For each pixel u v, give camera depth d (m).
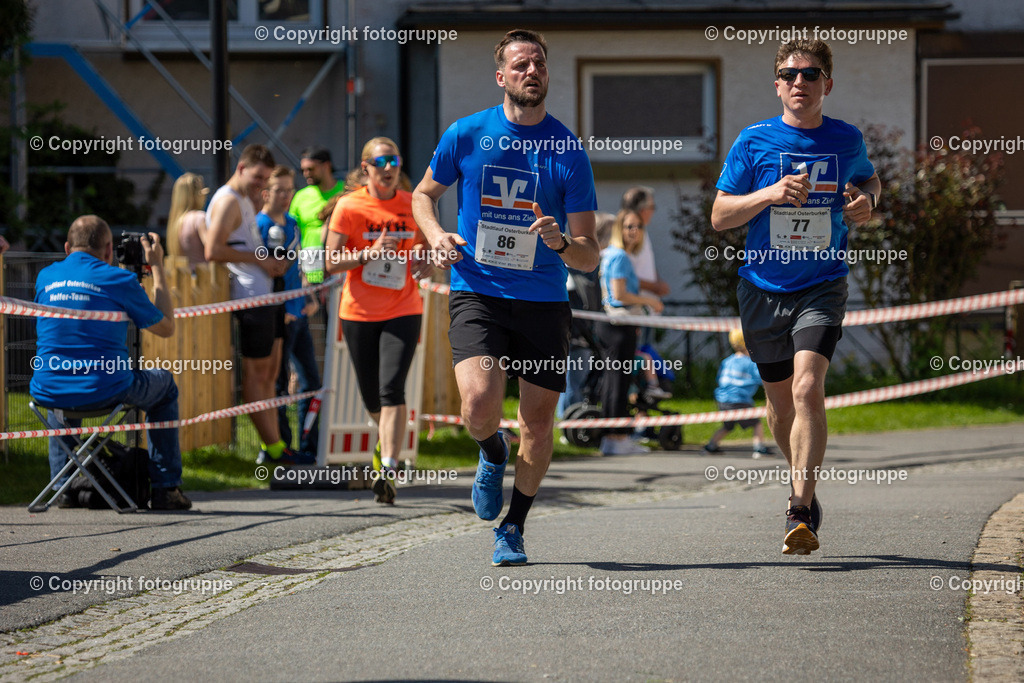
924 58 25.72
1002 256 26.05
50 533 9.55
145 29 26.72
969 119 24.38
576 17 24.88
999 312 24.95
